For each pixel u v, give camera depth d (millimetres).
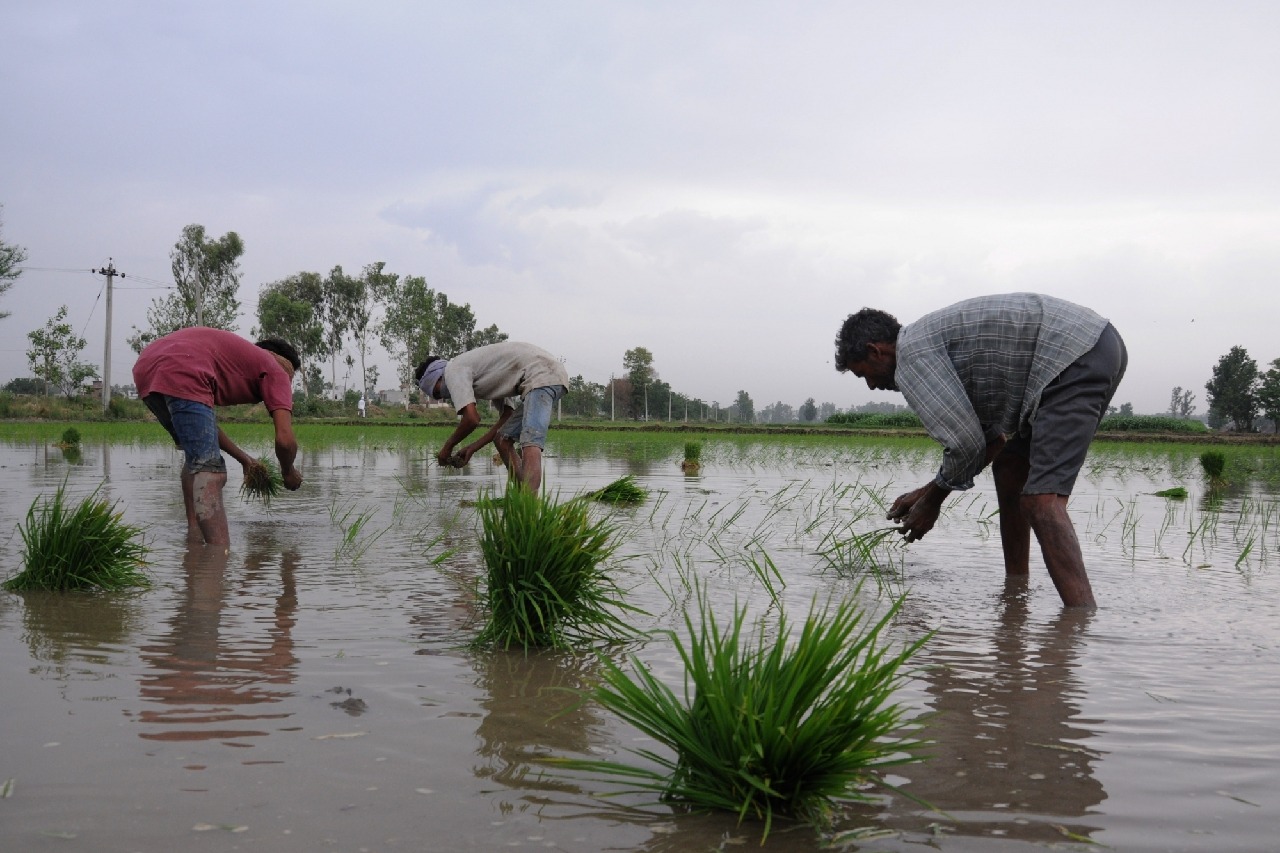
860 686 1678
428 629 3020
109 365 44281
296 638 2854
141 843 1425
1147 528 6352
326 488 8562
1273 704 2268
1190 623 3246
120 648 2684
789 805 1647
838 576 4207
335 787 1669
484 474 10625
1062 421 3703
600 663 2619
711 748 1701
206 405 4883
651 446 21000
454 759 1827
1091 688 2404
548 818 1562
